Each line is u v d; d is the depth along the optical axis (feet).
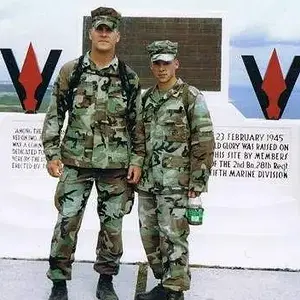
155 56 12.39
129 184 12.92
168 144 12.53
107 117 12.40
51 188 16.84
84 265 16.22
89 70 12.40
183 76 16.61
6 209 16.79
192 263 16.44
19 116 16.89
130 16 16.58
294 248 16.42
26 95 16.87
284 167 16.58
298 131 16.49
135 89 12.55
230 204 16.55
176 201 12.52
